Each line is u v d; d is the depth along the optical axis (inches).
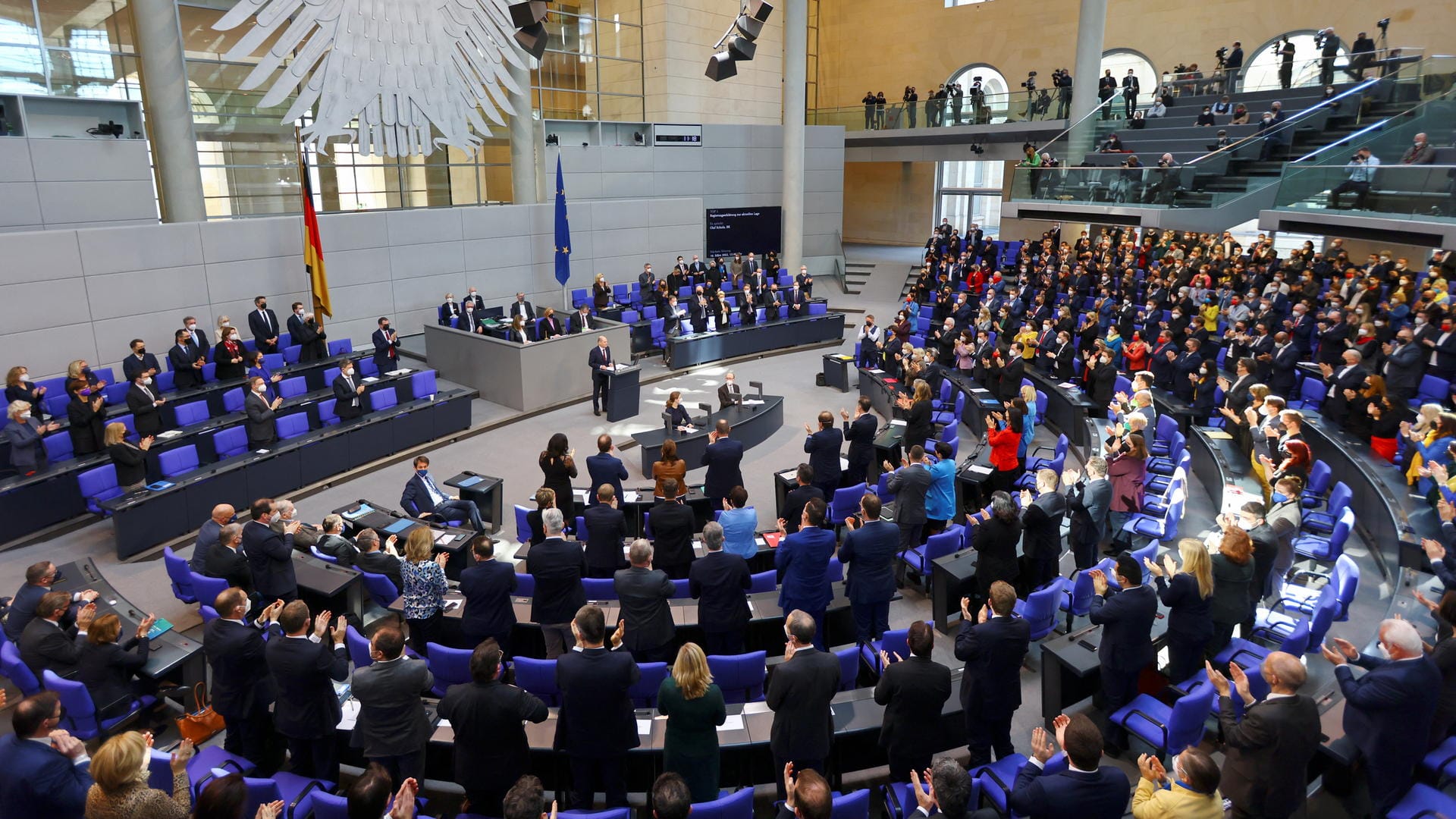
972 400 595.5
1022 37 1216.8
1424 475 351.9
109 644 256.7
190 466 455.8
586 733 203.0
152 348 620.7
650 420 640.4
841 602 312.7
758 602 309.1
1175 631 245.1
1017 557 316.8
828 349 901.2
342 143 769.6
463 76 665.0
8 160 550.9
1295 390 523.2
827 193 1225.4
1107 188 765.9
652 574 256.4
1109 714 241.8
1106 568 313.0
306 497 496.4
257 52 700.7
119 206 604.7
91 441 464.4
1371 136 598.9
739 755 234.2
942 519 384.5
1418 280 681.6
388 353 637.3
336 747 245.9
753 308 885.2
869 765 241.3
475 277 848.9
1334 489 358.3
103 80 624.4
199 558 341.1
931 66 1315.2
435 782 249.0
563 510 396.5
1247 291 708.7
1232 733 185.2
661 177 1058.7
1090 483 332.2
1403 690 185.9
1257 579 271.9
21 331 547.2
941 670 204.7
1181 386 545.6
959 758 253.3
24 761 175.3
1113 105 862.5
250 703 229.8
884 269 1213.1
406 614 290.2
